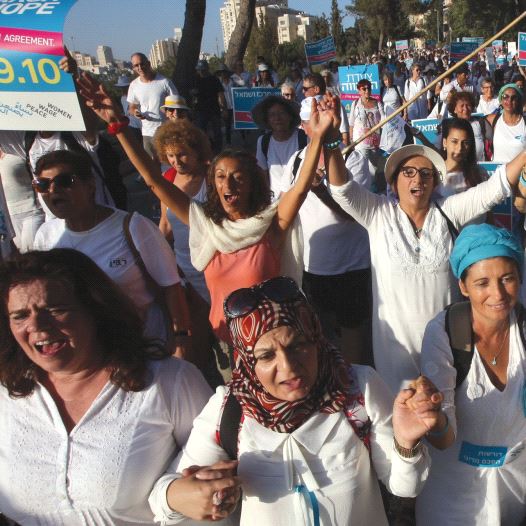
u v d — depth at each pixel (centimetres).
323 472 171
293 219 297
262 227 288
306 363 165
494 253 193
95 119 416
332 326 478
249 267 291
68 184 270
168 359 196
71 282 177
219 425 177
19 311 172
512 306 198
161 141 392
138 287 286
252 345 164
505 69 2217
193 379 197
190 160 389
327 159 291
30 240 388
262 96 874
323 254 404
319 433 171
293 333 162
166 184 301
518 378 201
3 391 187
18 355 185
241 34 1823
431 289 293
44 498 180
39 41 246
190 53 1352
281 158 516
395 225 299
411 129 639
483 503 211
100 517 181
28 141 421
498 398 204
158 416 185
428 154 294
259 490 173
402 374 303
